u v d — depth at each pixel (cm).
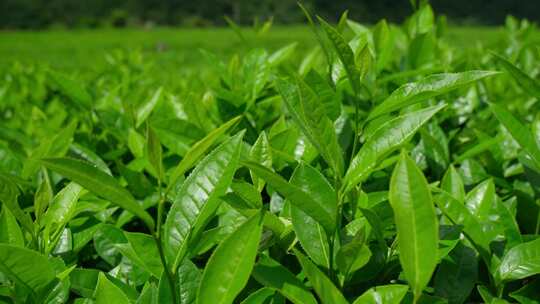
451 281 48
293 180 46
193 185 43
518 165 63
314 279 40
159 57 342
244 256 39
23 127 94
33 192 62
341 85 70
